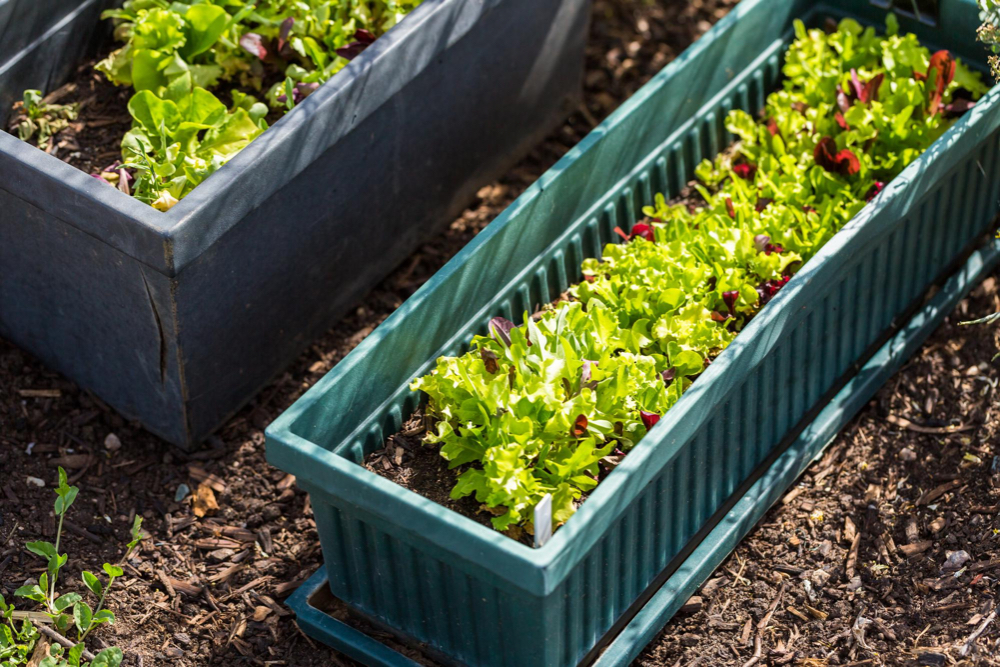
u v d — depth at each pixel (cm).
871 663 265
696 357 268
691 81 331
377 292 354
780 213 307
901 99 331
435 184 354
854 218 280
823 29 374
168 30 320
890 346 324
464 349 290
